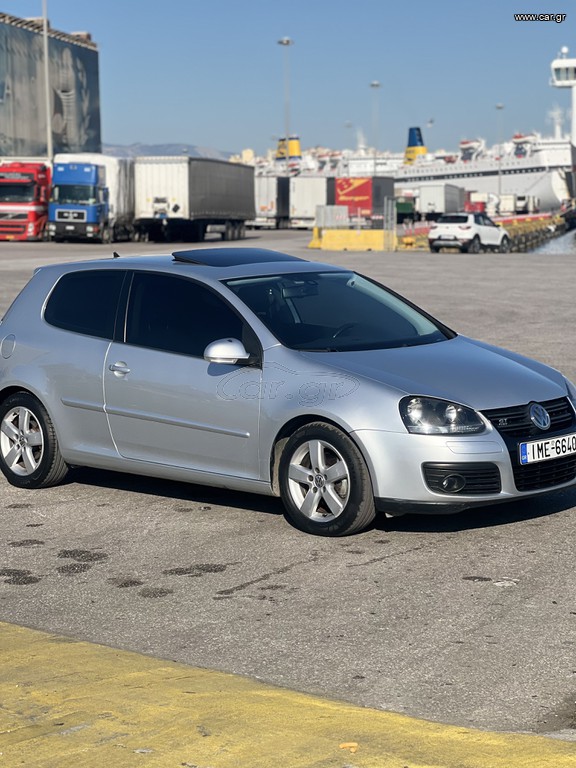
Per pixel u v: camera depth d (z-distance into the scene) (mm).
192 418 6844
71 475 8109
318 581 5602
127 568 5902
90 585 5641
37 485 7703
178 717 3895
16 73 71375
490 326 17016
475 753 3588
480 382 6430
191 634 4922
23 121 72500
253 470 6664
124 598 5430
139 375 7055
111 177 51969
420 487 6105
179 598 5410
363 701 4168
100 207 50250
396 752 3598
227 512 6992
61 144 77812
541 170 148875
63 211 49844
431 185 96875
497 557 5918
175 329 7043
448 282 26406
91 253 40281
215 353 6543
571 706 4082
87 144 81938
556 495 7227
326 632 4902
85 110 81312
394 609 5164
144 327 7176
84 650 4688
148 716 3906
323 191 83125
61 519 6926
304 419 6461
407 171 161625
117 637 4906
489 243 47188
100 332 7375
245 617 5121
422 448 6086
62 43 77188
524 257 39750
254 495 7410
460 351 6910
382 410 6164
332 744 3662
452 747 3639
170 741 3689
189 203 54438
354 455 6223
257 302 6902
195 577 5727
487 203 124062
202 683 4270
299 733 3752
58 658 4570
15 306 7883
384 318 7172
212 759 3551
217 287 6980
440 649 4668
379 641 4773
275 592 5453
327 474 6348
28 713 3953
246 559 6000
